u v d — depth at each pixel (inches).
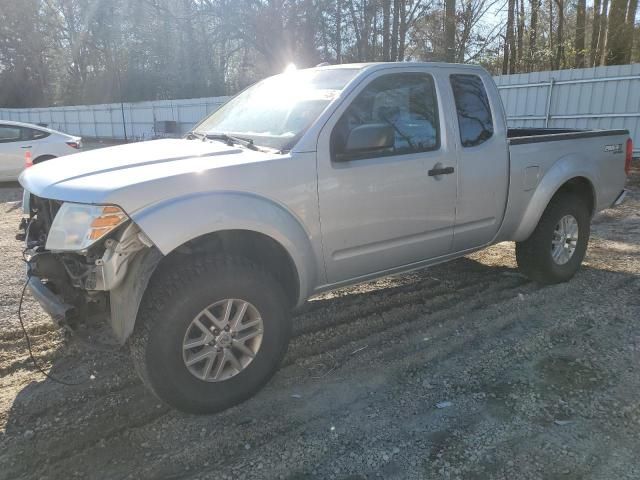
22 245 268.7
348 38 1026.1
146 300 114.5
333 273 143.5
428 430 116.8
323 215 135.3
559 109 568.7
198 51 1251.2
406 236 154.6
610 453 108.5
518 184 180.4
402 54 1011.3
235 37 1092.5
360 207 141.6
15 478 103.0
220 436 115.4
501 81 613.0
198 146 142.2
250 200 122.1
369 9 957.8
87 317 120.5
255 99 166.7
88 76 1633.9
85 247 108.4
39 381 137.3
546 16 1016.9
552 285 202.7
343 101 139.7
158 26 1283.2
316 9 977.5
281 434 116.1
